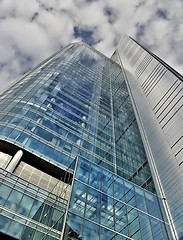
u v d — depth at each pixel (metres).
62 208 22.22
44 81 47.84
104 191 23.33
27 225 19.19
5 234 17.72
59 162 30.30
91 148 38.75
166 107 54.44
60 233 18.25
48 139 32.88
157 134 50.81
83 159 25.92
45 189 25.55
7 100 37.84
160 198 30.17
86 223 18.22
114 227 19.89
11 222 18.70
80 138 38.78
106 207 21.44
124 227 20.75
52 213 21.30
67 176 28.28
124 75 102.81
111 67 111.31
